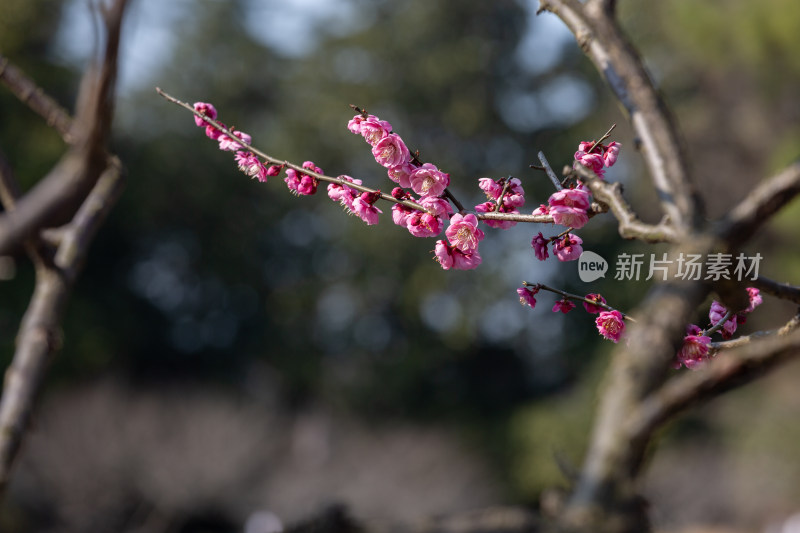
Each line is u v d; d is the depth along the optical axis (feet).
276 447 55.83
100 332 66.69
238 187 81.00
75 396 50.65
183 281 82.43
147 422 50.78
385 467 53.93
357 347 80.18
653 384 2.53
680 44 50.75
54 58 59.31
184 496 50.44
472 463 59.00
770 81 45.70
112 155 7.06
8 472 6.06
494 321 75.36
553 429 61.82
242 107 86.28
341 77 80.02
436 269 74.64
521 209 6.01
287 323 82.53
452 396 75.51
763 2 43.32
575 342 69.41
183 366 79.87
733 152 51.75
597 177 3.57
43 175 58.44
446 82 75.10
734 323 5.85
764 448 51.39
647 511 2.41
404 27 78.02
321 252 84.48
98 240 73.56
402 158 5.71
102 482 49.34
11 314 59.36
